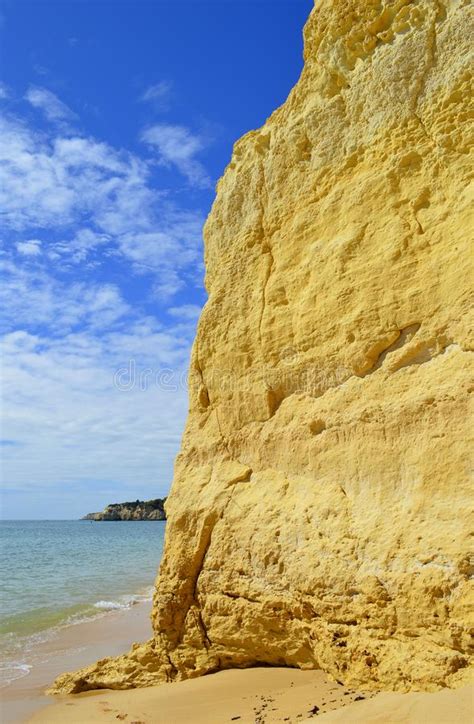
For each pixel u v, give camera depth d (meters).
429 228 8.12
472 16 8.22
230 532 9.82
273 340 10.06
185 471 11.34
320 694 7.51
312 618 8.27
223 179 12.47
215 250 12.09
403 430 7.67
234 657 9.55
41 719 9.48
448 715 5.54
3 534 104.94
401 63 8.93
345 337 8.77
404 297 8.14
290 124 10.68
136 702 9.33
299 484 9.08
